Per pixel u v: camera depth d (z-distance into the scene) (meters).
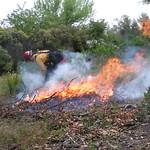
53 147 6.71
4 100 11.68
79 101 11.21
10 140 6.94
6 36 22.09
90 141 6.90
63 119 8.64
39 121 8.52
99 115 8.70
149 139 6.84
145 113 8.30
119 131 7.53
